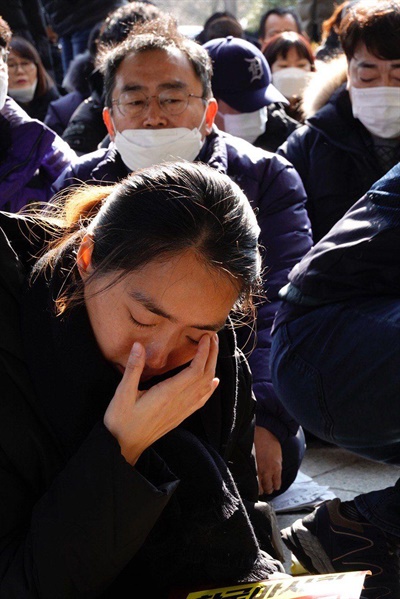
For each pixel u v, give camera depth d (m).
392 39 3.46
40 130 3.55
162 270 1.59
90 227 1.72
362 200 2.55
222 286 1.62
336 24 5.59
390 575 2.60
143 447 1.71
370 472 3.67
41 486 1.80
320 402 2.54
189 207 1.59
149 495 1.65
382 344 2.41
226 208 1.62
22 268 1.85
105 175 3.26
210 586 1.88
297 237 3.29
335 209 3.71
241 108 4.21
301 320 2.59
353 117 3.73
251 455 2.17
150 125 3.13
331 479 3.62
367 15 3.50
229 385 1.97
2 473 1.76
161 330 1.66
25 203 3.57
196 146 3.21
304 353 2.57
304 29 7.45
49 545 1.65
